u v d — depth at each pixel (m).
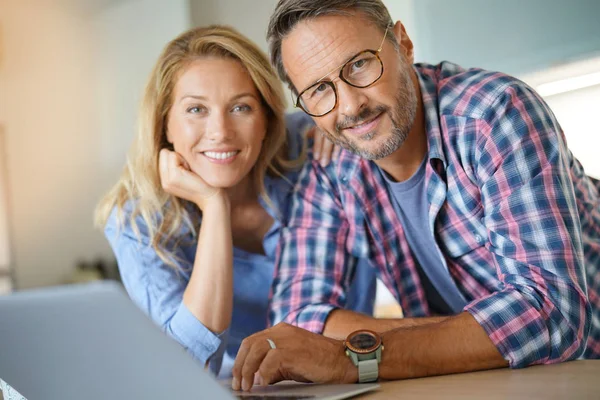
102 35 3.93
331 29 1.25
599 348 1.36
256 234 1.73
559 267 1.08
